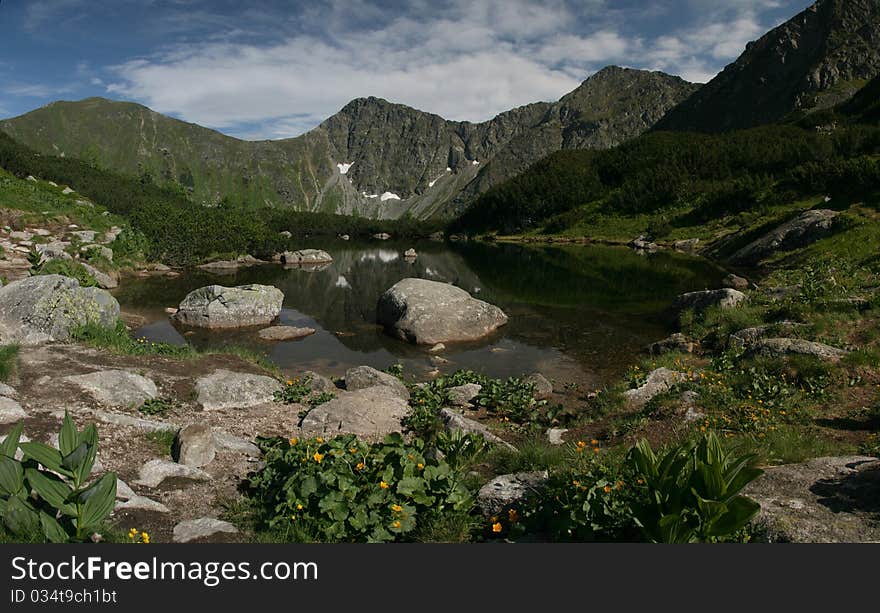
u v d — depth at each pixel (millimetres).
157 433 8695
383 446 7012
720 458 4629
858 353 12133
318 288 34469
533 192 108000
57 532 4793
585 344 20266
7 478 4895
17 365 10984
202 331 21484
